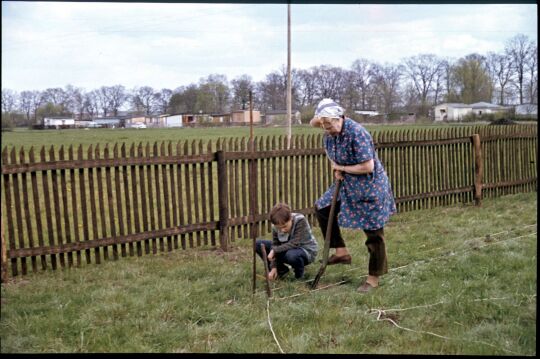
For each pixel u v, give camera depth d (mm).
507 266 5242
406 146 8703
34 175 5598
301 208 7711
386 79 39438
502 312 3998
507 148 10188
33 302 4730
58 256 6422
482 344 3453
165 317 4254
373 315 4164
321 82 38500
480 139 9609
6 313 4383
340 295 4676
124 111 41562
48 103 34281
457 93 40031
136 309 4438
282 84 34250
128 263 5988
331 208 4961
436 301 4367
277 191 7551
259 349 3604
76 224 5871
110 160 5996
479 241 6480
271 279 5113
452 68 40062
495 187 9938
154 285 5086
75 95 37062
